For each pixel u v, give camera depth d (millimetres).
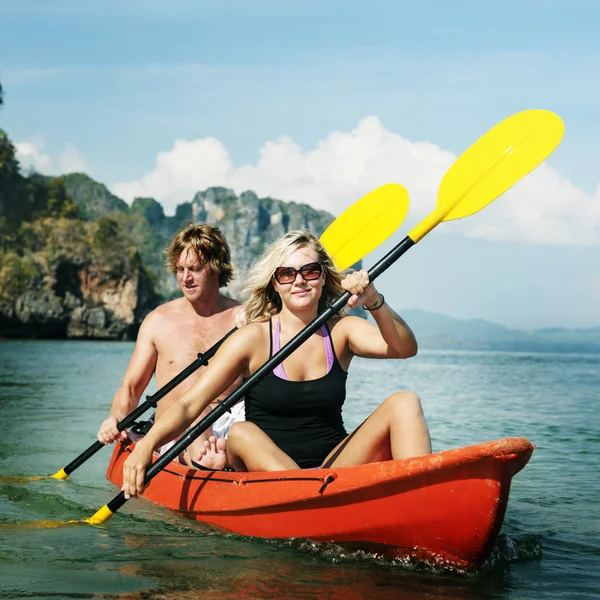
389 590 2973
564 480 5367
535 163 4328
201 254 5055
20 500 4574
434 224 4367
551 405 11406
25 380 15914
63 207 119250
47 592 2906
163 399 5145
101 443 5059
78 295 97312
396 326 3756
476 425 8562
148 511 4254
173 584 3018
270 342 3900
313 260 3842
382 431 3580
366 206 4812
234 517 3787
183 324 5215
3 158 114562
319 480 3430
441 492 3084
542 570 3301
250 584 3021
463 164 4492
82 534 3760
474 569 3195
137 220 129750
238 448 3852
